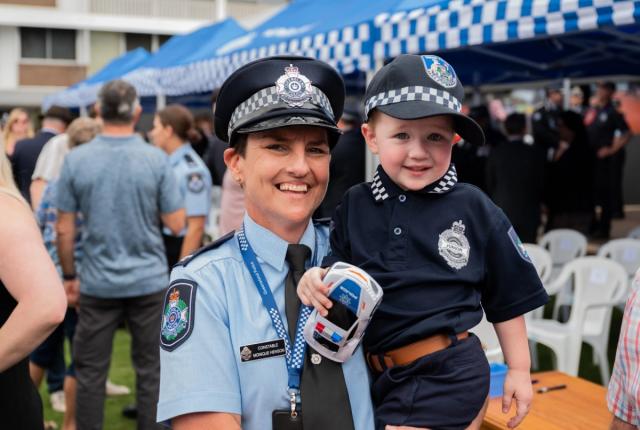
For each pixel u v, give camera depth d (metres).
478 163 8.65
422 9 3.81
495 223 1.68
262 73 1.45
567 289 5.77
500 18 3.32
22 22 26.09
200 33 8.30
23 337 1.75
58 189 3.63
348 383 1.48
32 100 27.02
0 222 1.78
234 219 4.10
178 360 1.40
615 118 10.09
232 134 1.47
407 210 1.68
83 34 27.22
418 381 1.58
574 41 6.72
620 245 5.60
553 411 2.66
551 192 7.56
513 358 1.73
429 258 1.65
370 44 4.11
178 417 1.41
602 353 4.65
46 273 1.78
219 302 1.44
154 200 3.65
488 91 11.60
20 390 1.84
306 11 5.78
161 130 4.40
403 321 1.61
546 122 8.65
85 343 3.61
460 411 1.57
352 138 4.97
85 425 3.61
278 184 1.45
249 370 1.41
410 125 1.66
